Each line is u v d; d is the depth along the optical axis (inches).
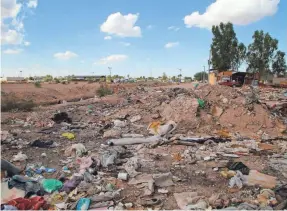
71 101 1146.7
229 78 1811.0
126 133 522.6
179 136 486.9
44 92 1230.9
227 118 555.2
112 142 441.1
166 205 242.4
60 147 427.2
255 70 2316.7
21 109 808.3
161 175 293.9
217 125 542.6
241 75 1809.8
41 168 324.8
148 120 608.7
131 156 380.8
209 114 561.3
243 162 357.4
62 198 251.8
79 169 323.3
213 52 2304.4
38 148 419.2
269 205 238.4
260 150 409.7
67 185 271.4
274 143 461.1
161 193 264.4
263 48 2294.5
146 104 692.7
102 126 586.2
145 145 432.8
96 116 701.9
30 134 509.7
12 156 373.4
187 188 277.1
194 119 545.0
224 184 287.7
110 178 292.2
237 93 612.7
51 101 1086.4
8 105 788.0
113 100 1032.2
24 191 256.1
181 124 542.0
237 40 2269.9
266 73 2404.0
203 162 356.2
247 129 536.7
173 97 687.7
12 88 1173.7
